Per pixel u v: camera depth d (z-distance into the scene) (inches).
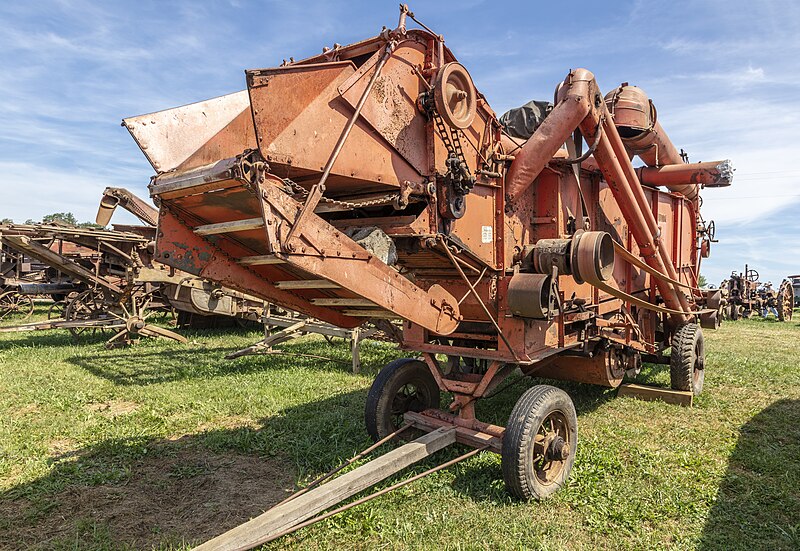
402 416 221.9
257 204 128.2
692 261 400.2
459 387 200.4
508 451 165.8
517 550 141.5
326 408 271.6
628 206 238.4
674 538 149.1
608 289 204.5
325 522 153.1
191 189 127.5
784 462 199.5
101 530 153.3
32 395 298.4
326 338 457.7
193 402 282.7
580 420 251.9
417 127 161.8
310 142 126.9
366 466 154.2
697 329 303.4
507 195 197.3
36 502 171.6
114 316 502.6
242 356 413.4
